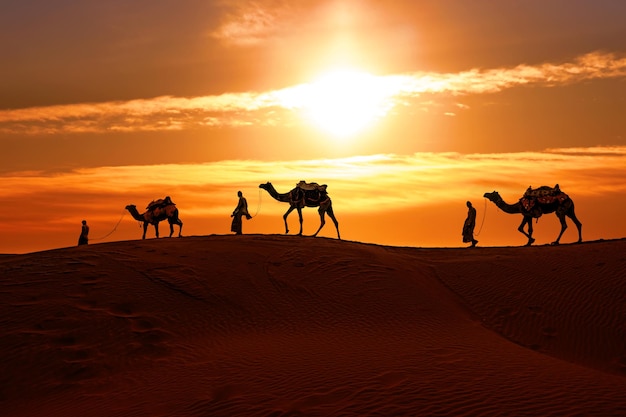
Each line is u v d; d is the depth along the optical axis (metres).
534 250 29.89
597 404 12.82
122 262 26.55
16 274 25.38
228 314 22.61
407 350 18.20
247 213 33.09
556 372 15.62
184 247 28.95
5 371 18.92
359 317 22.17
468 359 16.97
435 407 13.11
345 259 27.36
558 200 31.44
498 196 32.19
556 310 23.16
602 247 29.08
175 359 19.23
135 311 22.48
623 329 21.83
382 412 13.05
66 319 21.66
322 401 14.09
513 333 21.77
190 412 14.34
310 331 21.06
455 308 23.47
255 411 13.85
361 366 16.53
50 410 16.44
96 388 17.77
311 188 32.44
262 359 17.95
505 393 13.76
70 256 27.44
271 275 25.64
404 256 29.22
